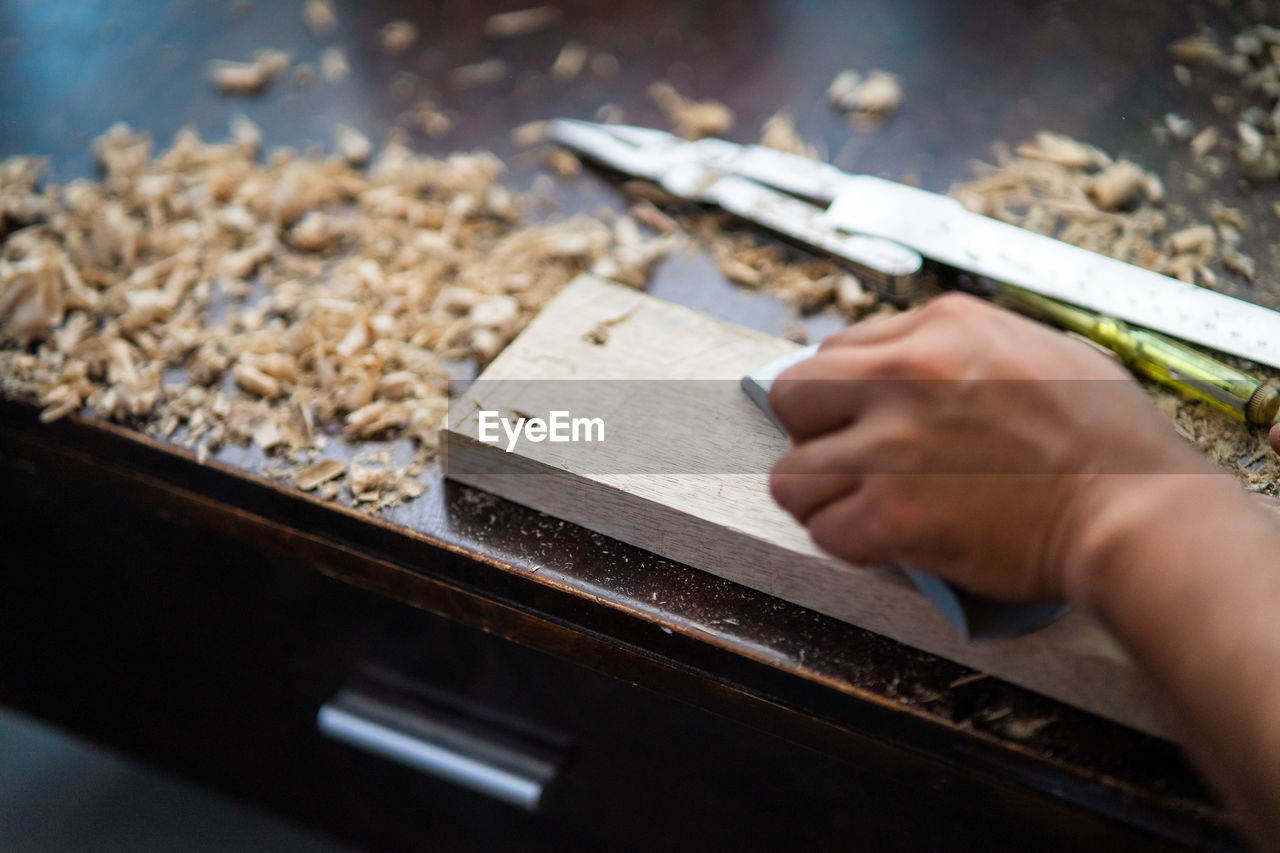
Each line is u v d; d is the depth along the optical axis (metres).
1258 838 0.42
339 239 0.71
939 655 0.53
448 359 0.65
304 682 0.73
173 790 1.12
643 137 0.73
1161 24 0.79
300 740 0.79
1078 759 0.51
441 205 0.72
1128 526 0.44
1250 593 0.42
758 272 0.67
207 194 0.73
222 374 0.64
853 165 0.73
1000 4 0.83
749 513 0.53
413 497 0.59
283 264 0.69
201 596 0.70
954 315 0.48
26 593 0.78
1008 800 0.54
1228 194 0.69
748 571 0.54
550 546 0.57
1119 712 0.51
